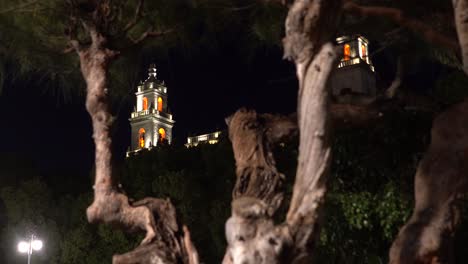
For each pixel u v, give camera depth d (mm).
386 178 8617
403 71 7531
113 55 7781
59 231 29906
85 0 7934
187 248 7035
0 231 30203
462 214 7199
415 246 5879
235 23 8320
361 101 7168
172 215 7129
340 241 9461
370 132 8391
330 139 5445
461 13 6426
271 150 6340
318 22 5461
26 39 8125
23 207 29719
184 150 24156
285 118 6680
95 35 7793
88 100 7617
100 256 23312
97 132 7504
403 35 8250
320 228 5371
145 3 8305
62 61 8477
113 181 7414
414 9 7949
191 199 21188
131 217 7238
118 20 8234
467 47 6367
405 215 7980
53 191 31859
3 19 7918
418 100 7375
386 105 7215
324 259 10969
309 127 5406
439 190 6090
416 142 8188
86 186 33094
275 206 5785
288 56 5617
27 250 26250
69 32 7906
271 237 5203
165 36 8609
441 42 7023
